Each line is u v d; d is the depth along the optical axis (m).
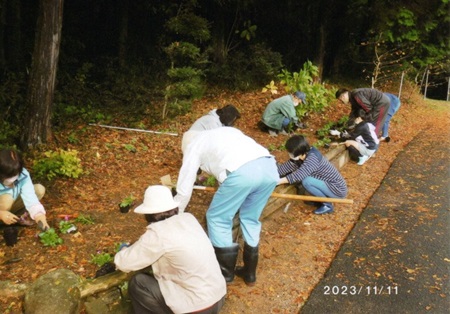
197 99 10.25
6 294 3.71
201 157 3.77
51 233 4.45
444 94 19.09
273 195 4.56
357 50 14.87
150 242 3.07
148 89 10.21
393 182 6.58
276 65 12.57
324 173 5.38
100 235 4.67
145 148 7.28
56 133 7.34
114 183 5.97
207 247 3.18
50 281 3.70
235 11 12.53
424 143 8.90
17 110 7.77
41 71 6.56
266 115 8.45
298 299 3.94
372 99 7.55
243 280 4.14
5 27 8.89
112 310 3.62
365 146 7.24
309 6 12.92
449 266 4.39
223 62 12.14
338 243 4.88
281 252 4.65
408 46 13.55
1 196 4.32
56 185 5.68
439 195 6.12
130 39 11.80
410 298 3.91
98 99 9.34
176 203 3.24
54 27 6.47
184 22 8.38
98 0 11.57
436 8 12.29
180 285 3.13
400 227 5.16
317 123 9.59
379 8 11.96
